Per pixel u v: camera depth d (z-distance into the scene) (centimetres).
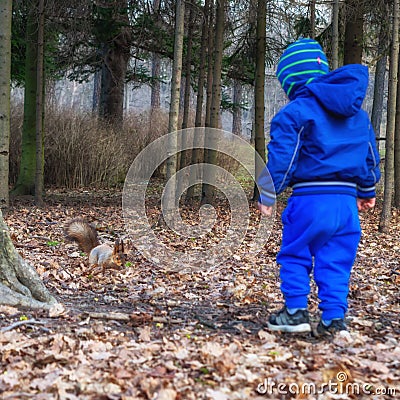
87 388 314
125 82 2022
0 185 1139
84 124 1822
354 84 384
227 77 1798
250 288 634
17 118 1738
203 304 547
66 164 1766
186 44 1666
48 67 1744
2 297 472
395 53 1030
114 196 1592
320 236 393
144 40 1717
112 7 1510
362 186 417
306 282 404
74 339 404
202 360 362
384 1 1277
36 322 437
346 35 1363
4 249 485
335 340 395
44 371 340
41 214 1191
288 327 402
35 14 1359
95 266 715
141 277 683
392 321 485
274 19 1484
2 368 346
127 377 332
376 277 711
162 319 465
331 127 389
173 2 1460
